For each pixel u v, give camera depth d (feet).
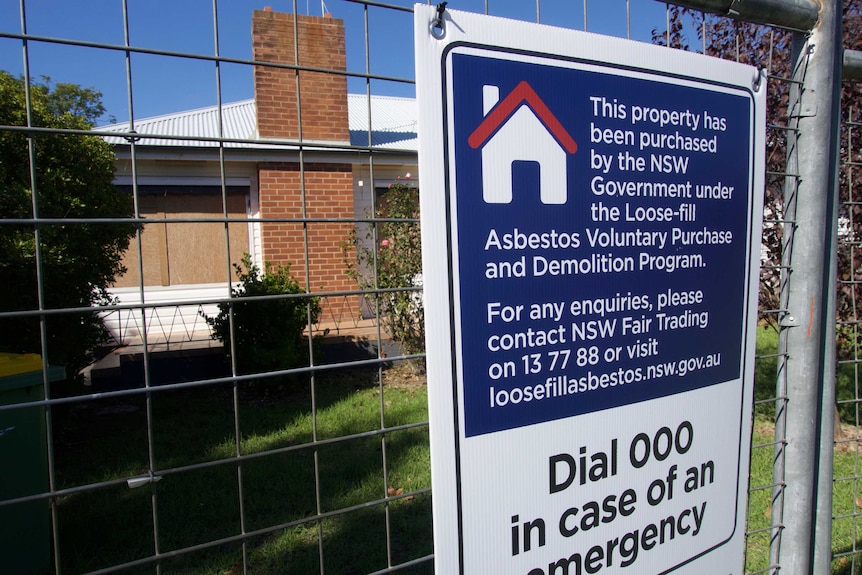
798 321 5.97
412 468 13.44
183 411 19.63
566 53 4.29
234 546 10.25
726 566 5.56
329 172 30.42
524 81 4.10
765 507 11.17
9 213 15.34
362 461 13.92
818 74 5.78
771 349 23.38
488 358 4.06
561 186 4.30
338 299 29.81
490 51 3.96
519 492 4.26
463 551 4.05
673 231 4.94
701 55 5.05
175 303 3.52
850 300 13.00
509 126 4.06
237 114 37.22
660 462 5.00
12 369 8.59
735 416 5.51
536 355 4.26
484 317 4.02
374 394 20.76
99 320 19.26
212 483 12.91
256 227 30.50
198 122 35.04
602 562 4.72
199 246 29.81
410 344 23.62
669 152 4.87
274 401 20.67
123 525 11.10
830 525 6.24
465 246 3.92
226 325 22.21
